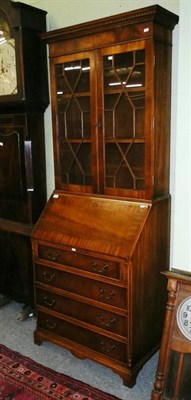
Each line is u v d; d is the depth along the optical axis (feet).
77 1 7.77
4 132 8.32
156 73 5.99
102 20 6.09
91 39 6.48
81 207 7.12
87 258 6.51
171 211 7.01
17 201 8.57
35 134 8.14
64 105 7.40
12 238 8.71
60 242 6.82
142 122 6.31
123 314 6.22
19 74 7.57
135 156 6.52
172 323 5.62
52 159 8.76
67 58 6.93
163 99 6.31
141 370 6.88
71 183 7.57
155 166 6.34
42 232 7.22
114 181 6.81
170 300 5.63
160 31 5.92
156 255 6.68
